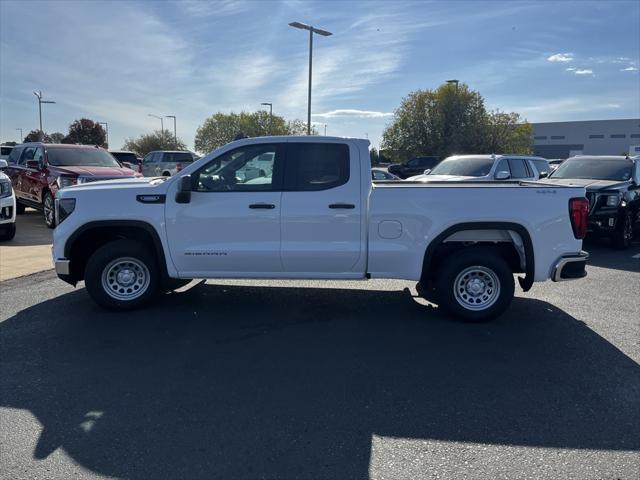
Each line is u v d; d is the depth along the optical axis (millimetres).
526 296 7070
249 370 4500
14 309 6176
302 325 5688
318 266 5801
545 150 89438
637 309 6449
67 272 5973
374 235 5703
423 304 6539
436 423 3643
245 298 6727
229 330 5508
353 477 3031
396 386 4215
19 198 14469
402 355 4859
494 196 5633
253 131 80938
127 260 6016
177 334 5367
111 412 3762
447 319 5934
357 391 4117
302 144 5773
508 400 3990
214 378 4336
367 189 5680
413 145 52469
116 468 3100
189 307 6305
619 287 7645
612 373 4492
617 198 10695
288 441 3404
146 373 4422
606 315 6180
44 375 4367
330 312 6164
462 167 13688
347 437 3455
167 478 3014
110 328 5527
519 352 4961
